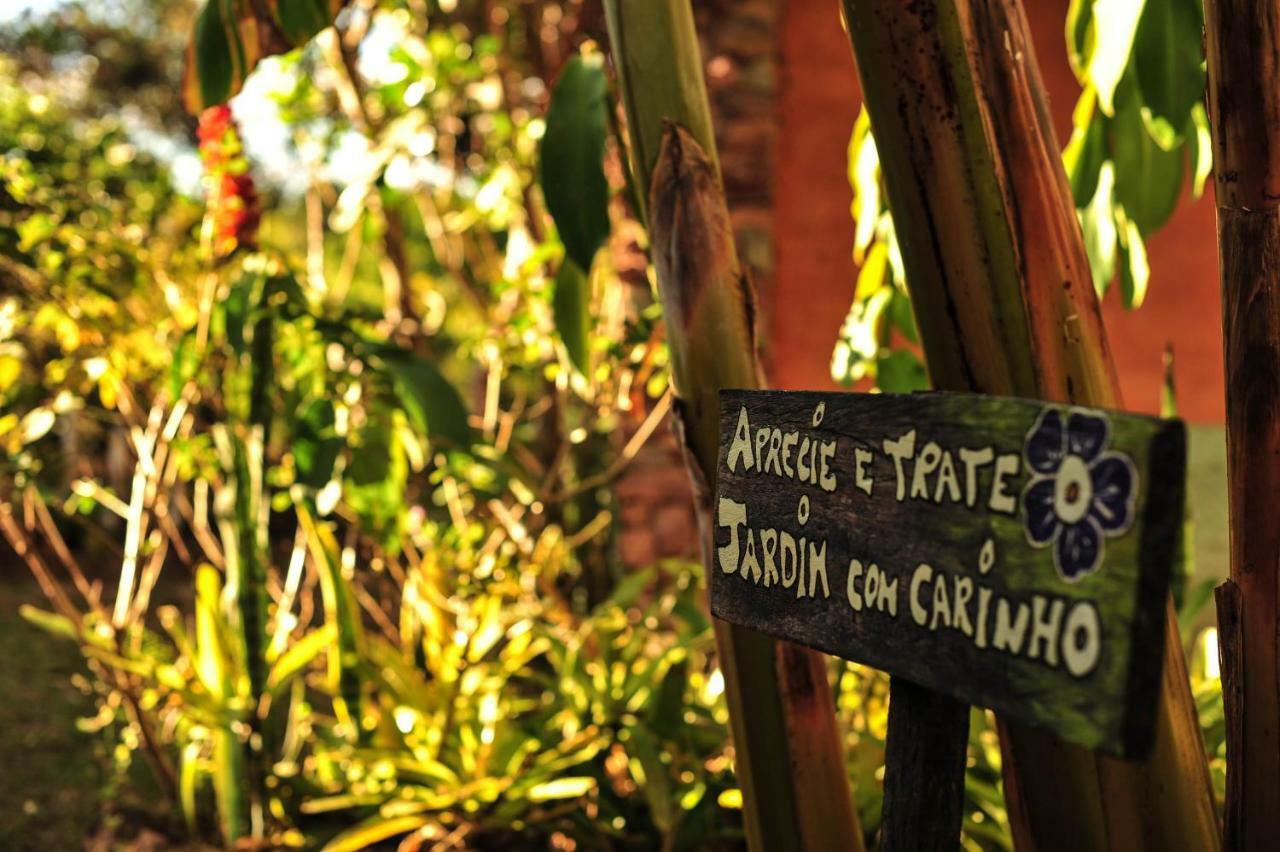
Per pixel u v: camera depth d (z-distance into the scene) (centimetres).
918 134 112
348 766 282
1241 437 109
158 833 273
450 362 507
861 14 113
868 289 233
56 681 361
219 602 282
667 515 362
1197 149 188
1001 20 114
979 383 113
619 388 273
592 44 334
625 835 250
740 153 368
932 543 89
